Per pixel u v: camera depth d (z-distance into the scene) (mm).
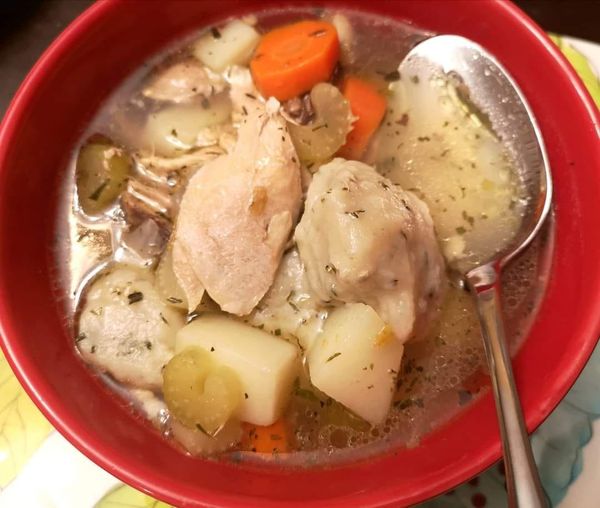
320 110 137
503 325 114
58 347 122
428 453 108
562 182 125
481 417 109
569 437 117
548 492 113
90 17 129
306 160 135
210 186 130
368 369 112
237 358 114
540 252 126
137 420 119
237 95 147
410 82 145
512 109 135
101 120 144
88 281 131
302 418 117
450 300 125
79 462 119
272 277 126
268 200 127
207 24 151
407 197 123
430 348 122
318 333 120
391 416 117
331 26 146
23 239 125
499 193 133
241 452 115
